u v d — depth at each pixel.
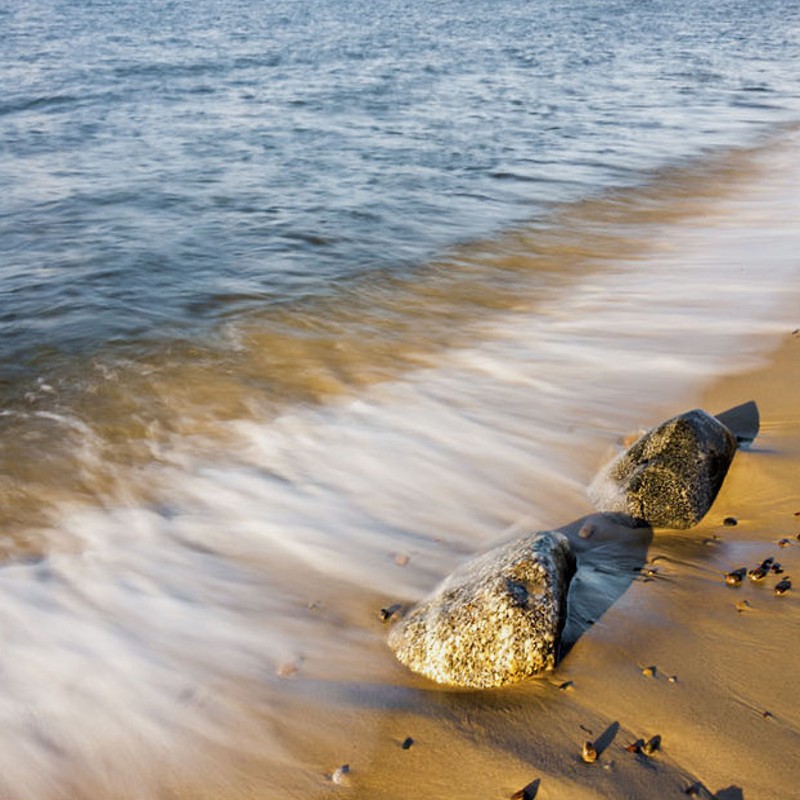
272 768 3.68
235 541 5.47
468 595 4.09
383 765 3.56
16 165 16.00
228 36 37.78
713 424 5.40
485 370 7.79
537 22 44.06
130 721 4.07
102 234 12.15
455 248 11.59
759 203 13.55
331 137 18.12
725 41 35.97
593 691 3.74
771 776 3.23
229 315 9.33
